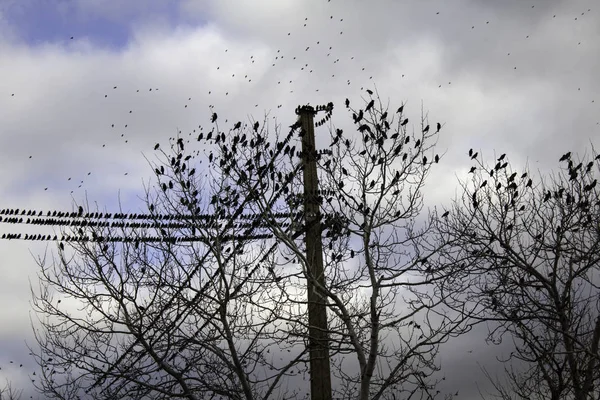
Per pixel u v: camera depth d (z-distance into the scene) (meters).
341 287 14.63
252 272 14.41
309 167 14.55
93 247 14.26
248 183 14.52
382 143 14.34
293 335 13.44
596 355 13.66
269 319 14.27
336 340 13.22
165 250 14.39
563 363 14.95
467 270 14.88
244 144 14.80
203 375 14.24
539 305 15.04
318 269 14.07
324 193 14.55
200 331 14.12
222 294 14.45
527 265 14.96
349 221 14.48
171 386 13.84
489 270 15.09
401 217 14.51
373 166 14.41
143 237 14.47
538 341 14.92
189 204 14.53
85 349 14.05
